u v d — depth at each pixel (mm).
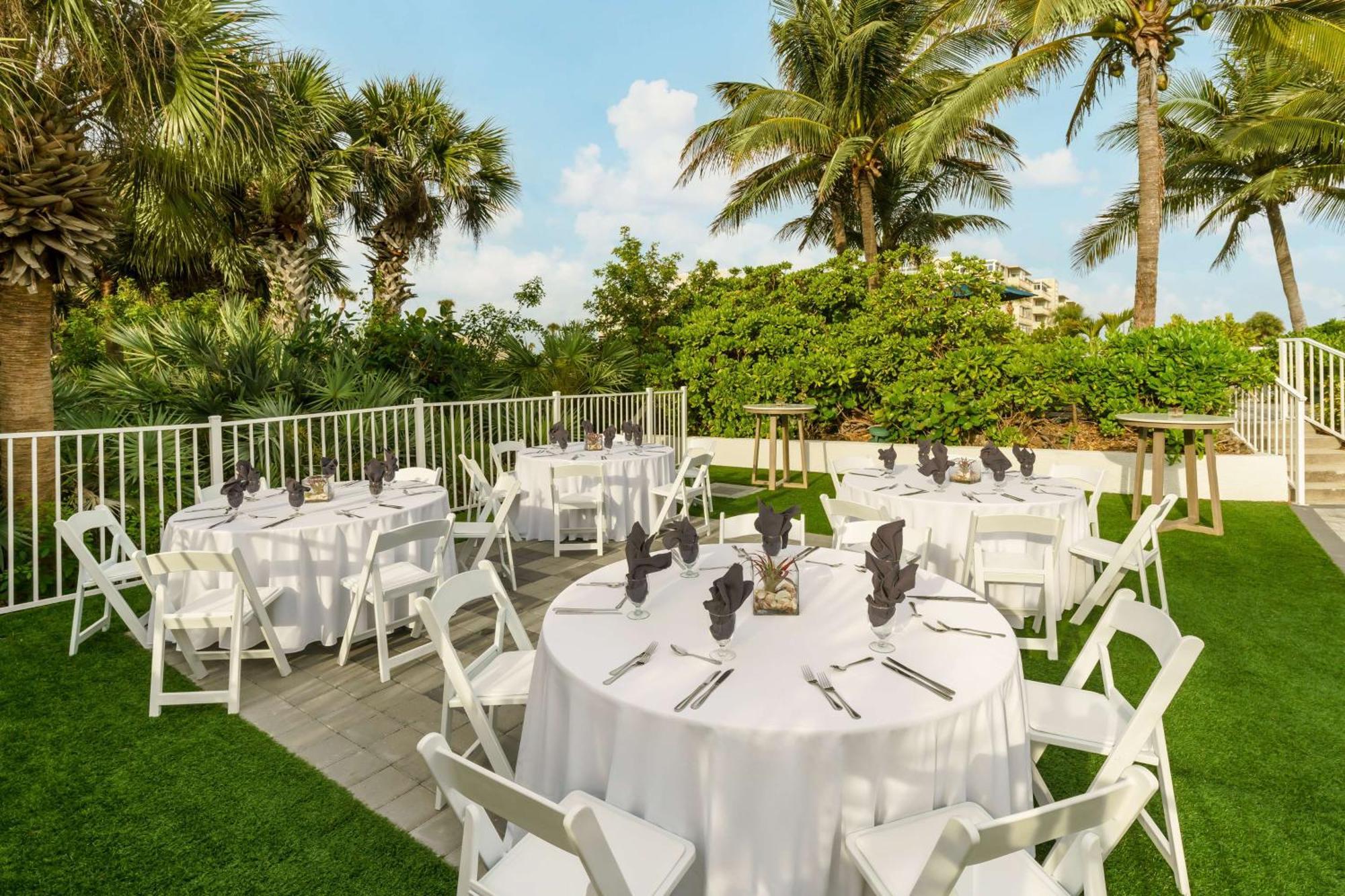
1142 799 1346
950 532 4348
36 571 4676
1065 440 8945
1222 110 16297
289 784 2637
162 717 3164
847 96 12562
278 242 10570
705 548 3301
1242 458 7793
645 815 1738
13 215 4660
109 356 10023
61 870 2154
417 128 11180
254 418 6633
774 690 1816
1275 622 4219
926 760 1694
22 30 4535
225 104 5328
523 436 8352
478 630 4320
